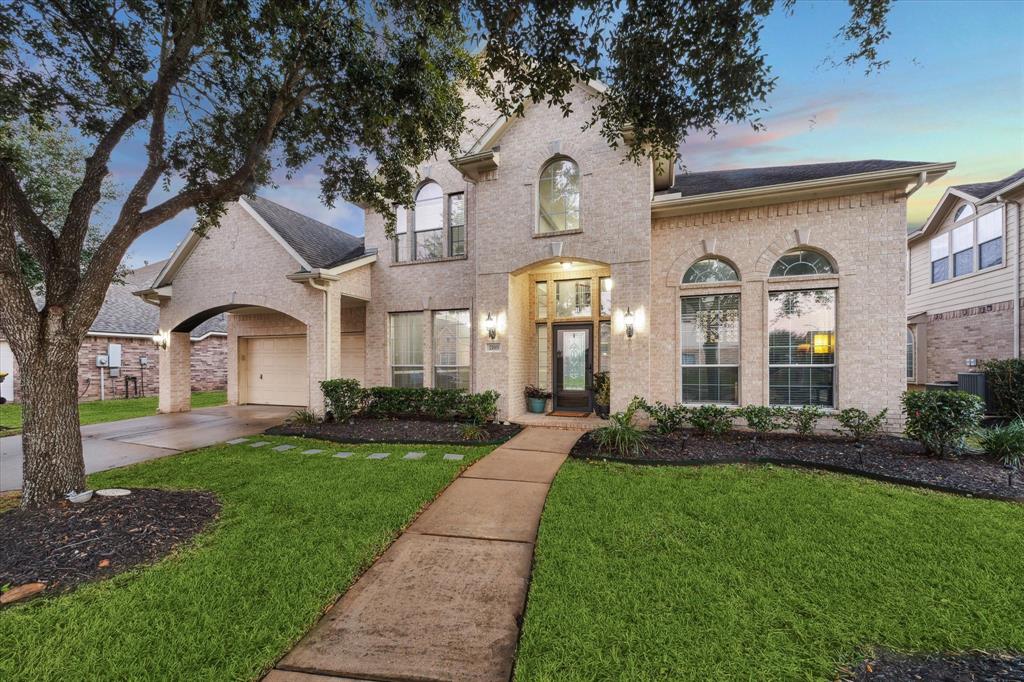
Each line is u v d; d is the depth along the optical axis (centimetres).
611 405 883
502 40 422
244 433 915
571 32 412
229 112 634
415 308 1141
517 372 1019
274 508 458
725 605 282
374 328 1188
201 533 397
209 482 552
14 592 290
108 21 521
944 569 328
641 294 860
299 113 643
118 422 1076
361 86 569
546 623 265
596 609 279
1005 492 492
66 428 442
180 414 1225
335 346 1073
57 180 969
